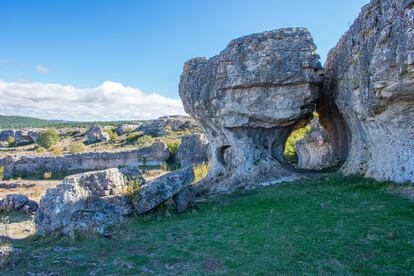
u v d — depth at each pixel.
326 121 35.38
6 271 10.48
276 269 10.08
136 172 20.28
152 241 13.85
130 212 17.91
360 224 13.51
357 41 21.66
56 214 14.88
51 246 13.35
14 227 18.81
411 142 18.27
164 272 10.56
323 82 28.36
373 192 18.66
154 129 114.69
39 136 102.44
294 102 27.70
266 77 27.08
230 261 11.05
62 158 64.62
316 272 9.71
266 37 27.53
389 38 17.16
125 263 11.09
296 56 27.08
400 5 16.16
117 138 109.94
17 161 62.84
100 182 17.92
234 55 28.00
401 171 18.95
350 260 10.36
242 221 16.11
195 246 12.93
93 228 14.78
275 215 16.53
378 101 18.61
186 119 129.62
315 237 12.49
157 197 18.45
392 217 13.84
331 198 18.70
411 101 17.31
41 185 46.81
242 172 28.97
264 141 30.81
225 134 31.09
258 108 28.17
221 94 29.12
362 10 21.08
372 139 22.08
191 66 33.34
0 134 120.44
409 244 11.15
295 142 53.94
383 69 17.44
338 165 30.72
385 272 9.46
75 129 134.25
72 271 10.52
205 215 18.16
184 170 20.03
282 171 28.91
